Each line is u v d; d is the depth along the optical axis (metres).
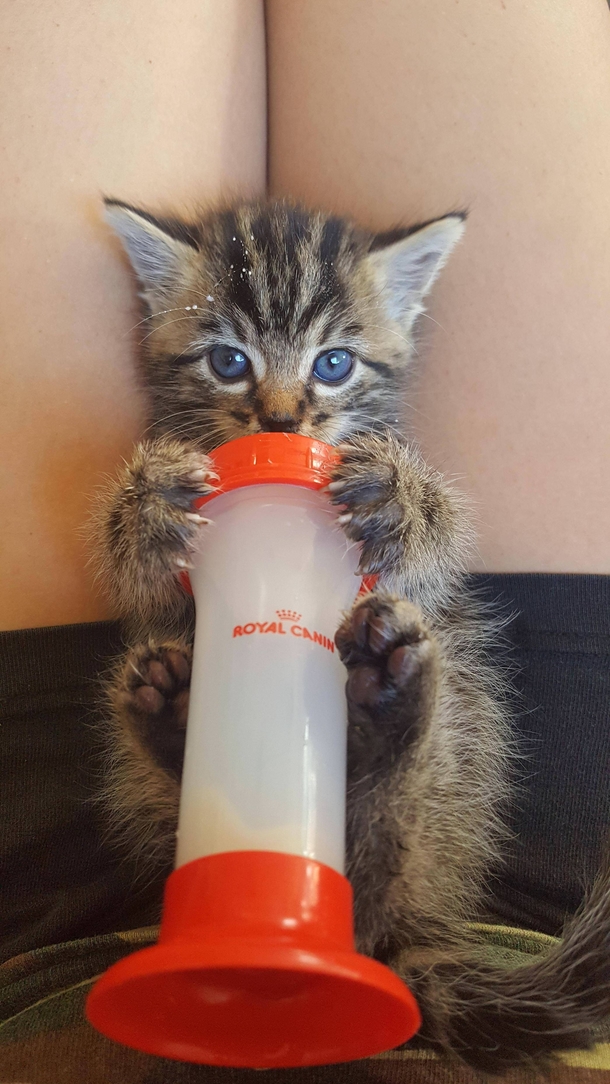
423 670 0.15
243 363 0.21
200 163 0.21
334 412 0.21
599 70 0.21
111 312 0.20
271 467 0.15
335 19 0.22
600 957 0.15
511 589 0.19
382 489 0.16
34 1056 0.14
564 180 0.20
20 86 0.19
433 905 0.18
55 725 0.17
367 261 0.22
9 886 0.16
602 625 0.18
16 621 0.19
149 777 0.18
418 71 0.21
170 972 0.11
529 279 0.20
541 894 0.17
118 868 0.17
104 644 0.18
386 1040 0.12
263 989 0.12
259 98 0.23
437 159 0.21
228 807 0.12
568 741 0.18
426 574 0.18
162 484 0.16
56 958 0.15
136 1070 0.13
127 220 0.20
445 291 0.21
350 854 0.17
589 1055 0.15
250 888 0.11
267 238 0.21
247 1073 0.14
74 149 0.19
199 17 0.21
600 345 0.20
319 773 0.13
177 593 0.18
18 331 0.19
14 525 0.19
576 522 0.20
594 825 0.17
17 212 0.19
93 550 0.19
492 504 0.20
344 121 0.22
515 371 0.21
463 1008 0.15
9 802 0.16
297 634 0.14
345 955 0.11
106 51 0.20
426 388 0.22
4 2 0.19
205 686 0.14
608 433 0.20
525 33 0.21
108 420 0.20
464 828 0.18
